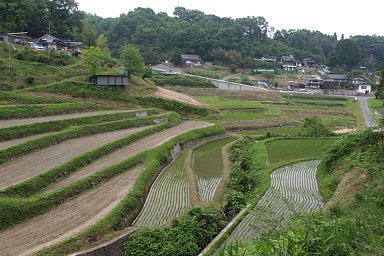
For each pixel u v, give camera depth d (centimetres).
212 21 16112
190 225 2022
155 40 13975
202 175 3447
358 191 2000
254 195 2592
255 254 914
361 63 14450
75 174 2947
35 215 2231
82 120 4519
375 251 847
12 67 5791
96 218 2220
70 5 9562
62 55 6944
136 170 3241
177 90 9250
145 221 2373
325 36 19312
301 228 1118
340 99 9481
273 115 7100
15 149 3148
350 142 2819
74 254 1756
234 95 9331
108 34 14488
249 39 15700
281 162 3491
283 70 14025
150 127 4881
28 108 4416
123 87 6375
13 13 8162
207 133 5203
